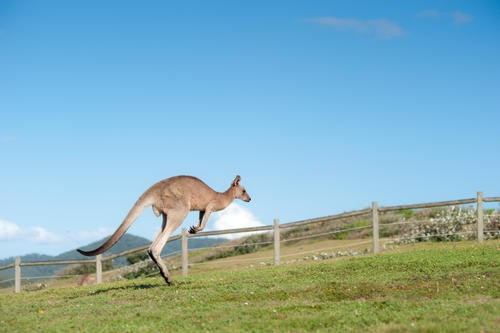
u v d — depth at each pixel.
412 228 26.06
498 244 18.25
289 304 11.04
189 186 14.62
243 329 8.88
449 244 20.50
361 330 8.45
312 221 20.41
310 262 19.34
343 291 12.22
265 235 34.00
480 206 19.75
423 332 8.06
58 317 11.13
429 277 13.33
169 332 8.95
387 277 13.97
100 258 22.25
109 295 14.14
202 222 14.91
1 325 10.50
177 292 13.53
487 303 9.97
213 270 23.05
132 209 14.32
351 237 29.80
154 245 14.43
